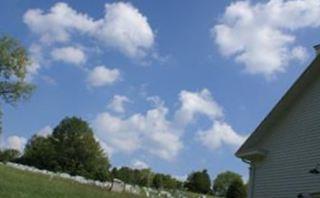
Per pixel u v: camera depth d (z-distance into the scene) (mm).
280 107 23250
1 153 102812
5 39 77000
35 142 121375
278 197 22406
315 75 22109
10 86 77000
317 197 20250
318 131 21328
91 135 124438
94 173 102375
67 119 125312
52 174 63594
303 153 21750
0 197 33375
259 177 23875
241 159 24859
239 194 78875
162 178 94062
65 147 120500
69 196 39594
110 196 45125
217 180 102938
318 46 21359
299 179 21531
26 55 78250
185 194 68125
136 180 93500
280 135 23359
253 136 24422
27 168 67188
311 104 22125
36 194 37156
